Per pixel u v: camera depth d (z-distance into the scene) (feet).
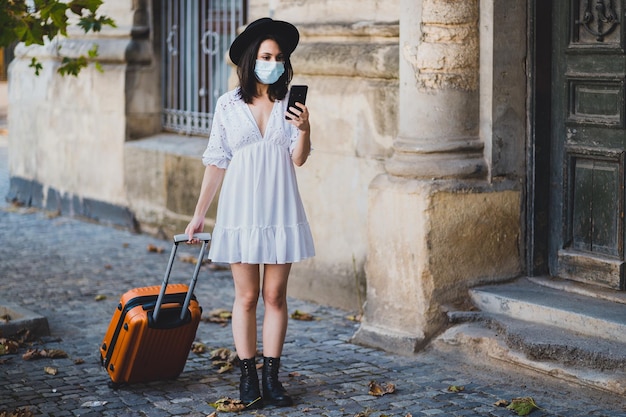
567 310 19.93
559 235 22.21
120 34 36.81
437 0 21.35
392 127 23.91
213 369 20.52
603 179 21.31
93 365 20.83
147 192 35.96
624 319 19.20
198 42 35.35
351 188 25.16
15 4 22.04
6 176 52.08
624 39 20.52
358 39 25.22
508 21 21.58
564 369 18.79
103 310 25.77
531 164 22.15
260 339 22.86
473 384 19.34
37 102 41.45
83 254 32.78
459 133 21.75
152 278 29.48
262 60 17.61
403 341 21.44
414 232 21.33
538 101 21.99
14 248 33.78
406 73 21.95
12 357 21.38
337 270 25.73
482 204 21.71
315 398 18.65
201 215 18.34
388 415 17.60
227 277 29.68
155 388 19.30
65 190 40.04
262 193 17.81
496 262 22.07
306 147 17.89
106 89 37.22
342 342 22.57
